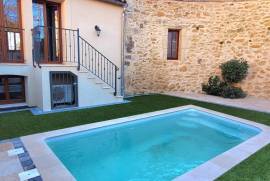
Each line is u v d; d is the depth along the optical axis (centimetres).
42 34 612
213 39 836
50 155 286
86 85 591
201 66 862
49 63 618
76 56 638
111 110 555
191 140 430
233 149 316
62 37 629
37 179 230
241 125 460
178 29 848
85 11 642
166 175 301
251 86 782
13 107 549
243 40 780
